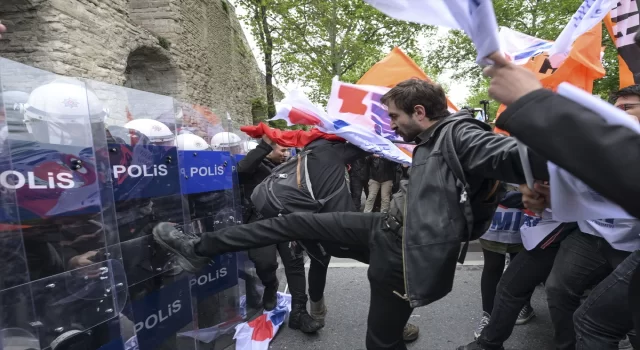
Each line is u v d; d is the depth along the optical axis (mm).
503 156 1062
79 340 1373
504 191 1461
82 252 1383
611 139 590
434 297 1318
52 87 1336
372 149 2338
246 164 2777
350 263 4281
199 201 2443
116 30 6848
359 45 12555
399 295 1539
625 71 2223
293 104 2330
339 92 2500
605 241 1741
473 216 1385
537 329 2754
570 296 1903
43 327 1252
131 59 8672
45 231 1269
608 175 588
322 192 2336
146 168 1830
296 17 12695
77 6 5832
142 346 1813
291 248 2770
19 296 1182
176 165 2014
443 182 1302
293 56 12641
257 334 2623
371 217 1675
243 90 16750
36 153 1239
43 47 5355
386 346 1668
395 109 1525
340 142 2525
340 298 3369
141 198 1807
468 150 1223
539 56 2617
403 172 4082
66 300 1324
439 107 1481
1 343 1138
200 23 10961
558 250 2000
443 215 1299
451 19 782
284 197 2309
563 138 616
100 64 6348
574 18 1830
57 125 1312
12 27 5316
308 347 2590
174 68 9141
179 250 1809
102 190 1494
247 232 1759
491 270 2549
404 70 2633
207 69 11414
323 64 12984
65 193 1325
